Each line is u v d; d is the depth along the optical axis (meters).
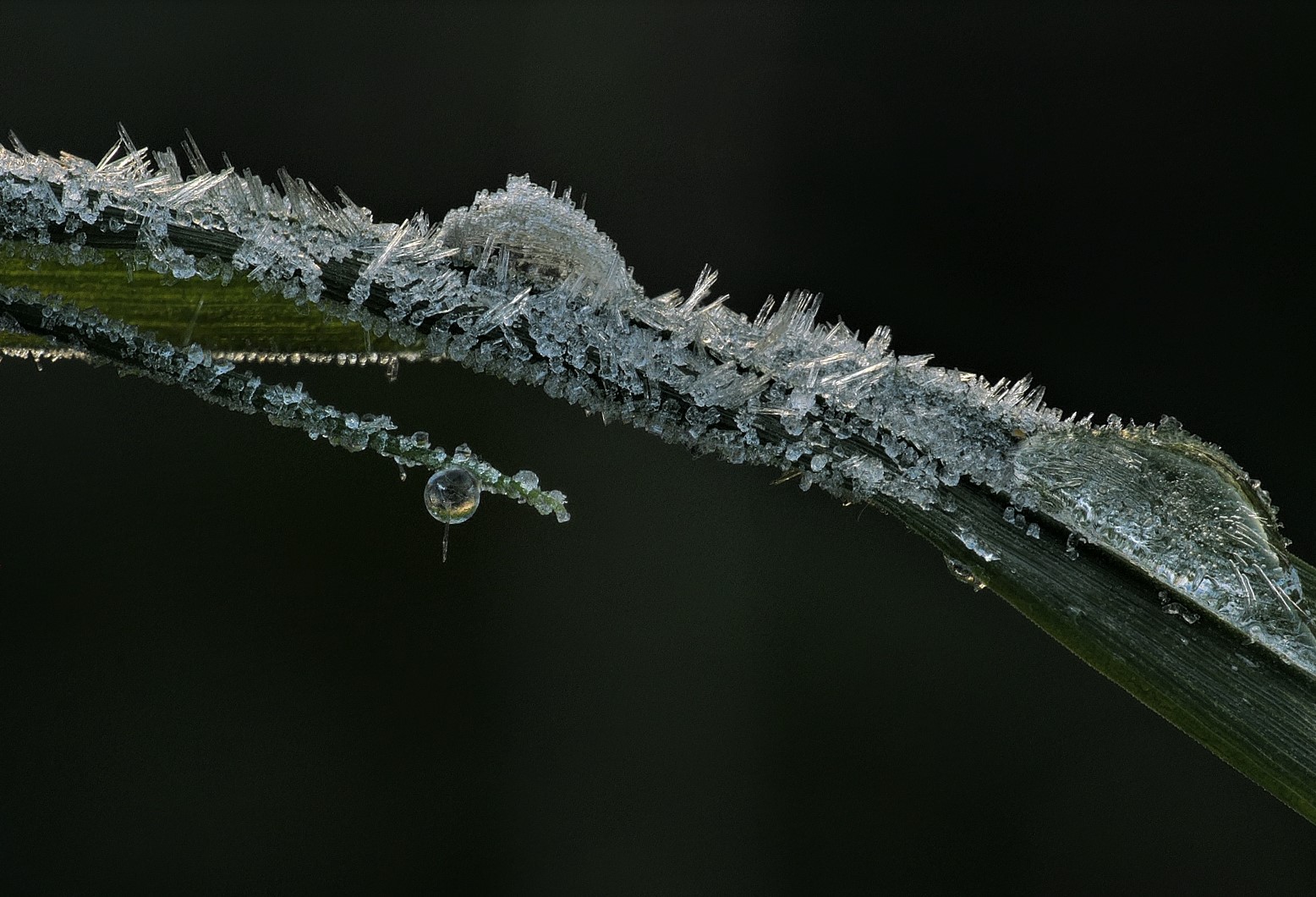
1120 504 0.13
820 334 0.13
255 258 0.13
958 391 0.13
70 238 0.13
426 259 0.13
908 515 0.13
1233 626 0.13
